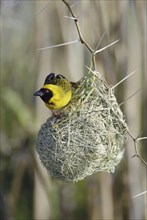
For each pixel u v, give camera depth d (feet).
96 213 43.45
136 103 39.27
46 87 29.22
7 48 49.19
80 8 38.11
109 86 30.86
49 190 47.93
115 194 44.86
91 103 29.96
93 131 29.58
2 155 54.70
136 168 41.06
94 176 43.60
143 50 38.58
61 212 54.70
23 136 53.57
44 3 40.27
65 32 40.47
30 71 50.21
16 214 55.93
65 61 40.86
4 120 52.60
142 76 39.17
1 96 51.75
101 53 38.45
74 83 30.48
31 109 52.39
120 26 38.32
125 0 38.14
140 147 47.57
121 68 38.86
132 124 39.37
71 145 29.53
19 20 45.47
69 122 29.66
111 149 30.01
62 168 29.78
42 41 41.29
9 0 43.98
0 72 50.90
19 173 55.21
